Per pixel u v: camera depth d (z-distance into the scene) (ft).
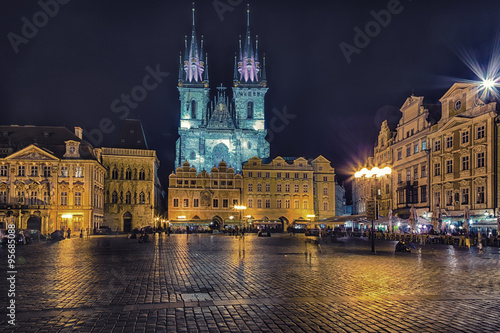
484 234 173.06
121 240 209.77
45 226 299.58
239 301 48.11
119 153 364.99
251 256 107.65
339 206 477.77
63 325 38.19
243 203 383.86
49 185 304.30
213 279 65.36
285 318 40.37
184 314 42.14
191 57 530.68
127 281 63.62
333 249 132.46
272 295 51.62
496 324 38.17
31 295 52.24
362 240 197.47
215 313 42.47
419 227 228.02
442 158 224.74
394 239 200.64
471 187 200.44
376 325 37.88
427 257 103.04
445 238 164.76
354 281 62.18
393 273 71.41
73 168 309.01
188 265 86.12
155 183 398.83
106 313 42.63
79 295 52.21
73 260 98.02
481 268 78.74
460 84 212.02
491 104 189.67
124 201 362.12
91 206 307.99
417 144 252.62
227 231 322.75
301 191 392.27
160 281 63.52
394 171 282.97
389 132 298.15
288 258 101.24
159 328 37.17
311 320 39.60
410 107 264.72
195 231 339.16
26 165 304.71
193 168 383.45
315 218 396.16
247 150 477.36
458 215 206.18
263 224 347.15
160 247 147.13
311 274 70.44
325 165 406.21
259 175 389.19
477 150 196.65
